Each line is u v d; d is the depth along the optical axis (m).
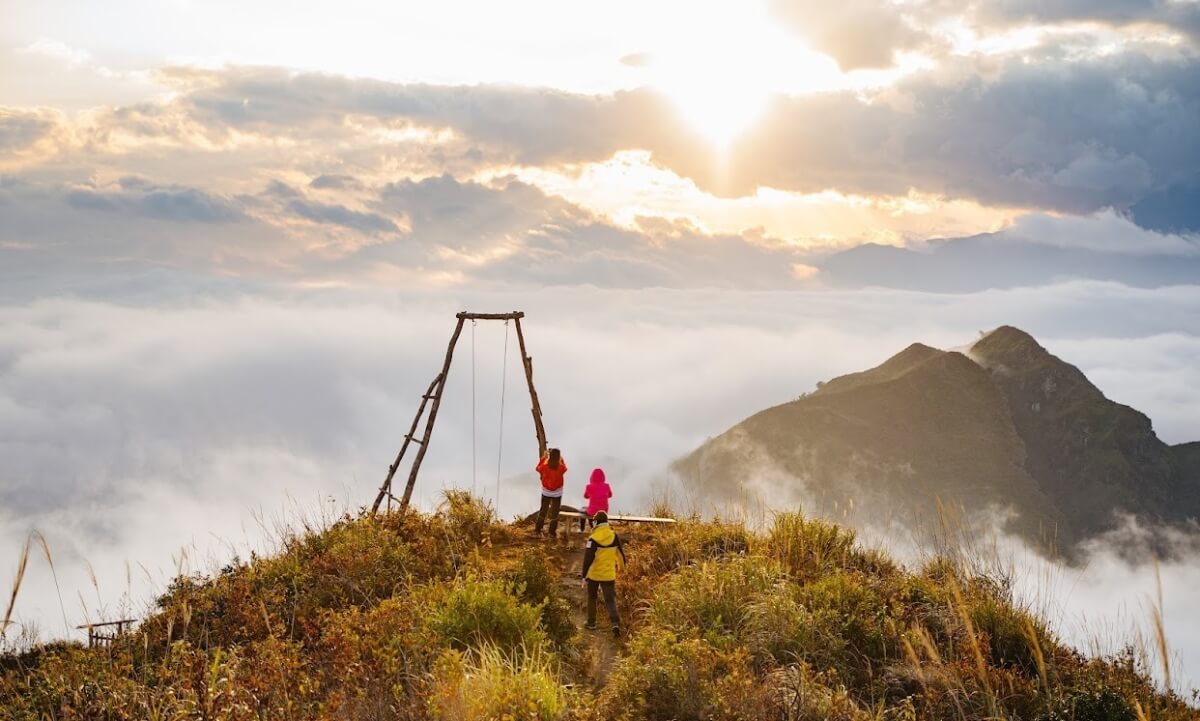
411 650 9.02
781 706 8.00
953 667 9.05
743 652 9.12
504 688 7.73
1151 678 9.10
